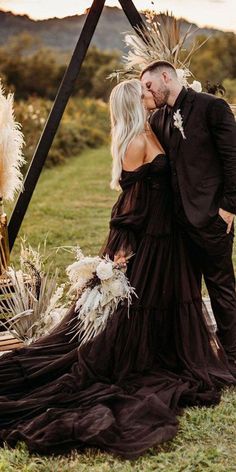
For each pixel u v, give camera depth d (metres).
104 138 18.80
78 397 3.76
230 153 3.89
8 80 23.12
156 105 3.98
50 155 15.15
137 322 3.96
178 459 3.32
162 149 4.04
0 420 3.70
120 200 4.04
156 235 4.00
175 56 4.36
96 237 8.57
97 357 3.89
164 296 4.03
